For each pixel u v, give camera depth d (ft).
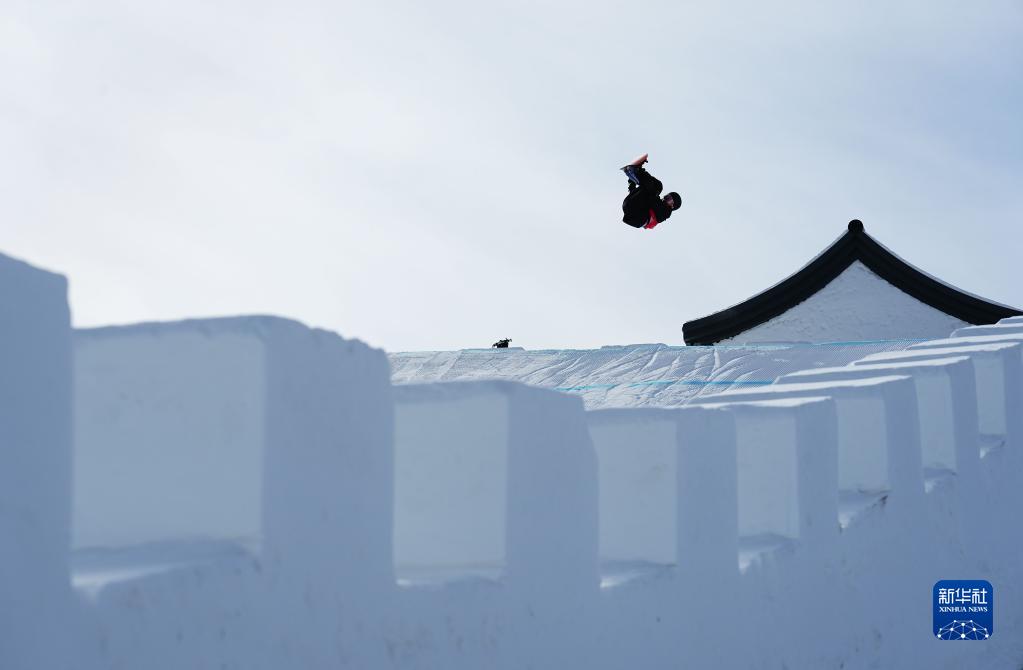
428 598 42.37
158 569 31.40
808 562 77.10
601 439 63.31
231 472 33.96
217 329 34.09
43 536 26.89
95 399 34.81
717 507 66.28
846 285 252.62
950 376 105.29
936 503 99.96
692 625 63.00
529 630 48.42
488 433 46.78
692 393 189.67
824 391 92.02
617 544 62.85
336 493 37.32
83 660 28.14
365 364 38.93
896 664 90.27
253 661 33.55
